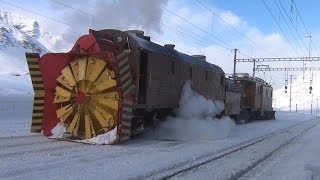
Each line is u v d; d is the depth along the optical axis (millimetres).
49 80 16406
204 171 10992
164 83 19312
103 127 15398
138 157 12523
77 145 14609
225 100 29688
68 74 16000
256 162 13133
